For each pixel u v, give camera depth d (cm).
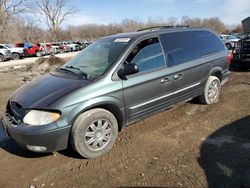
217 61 576
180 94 497
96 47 484
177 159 376
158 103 459
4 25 5256
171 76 468
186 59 505
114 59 414
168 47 480
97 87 379
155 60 453
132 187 321
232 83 826
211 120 513
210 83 572
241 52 1049
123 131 478
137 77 419
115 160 382
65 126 354
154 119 529
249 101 619
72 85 380
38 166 378
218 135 447
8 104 412
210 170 346
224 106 589
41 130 343
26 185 338
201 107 585
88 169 364
